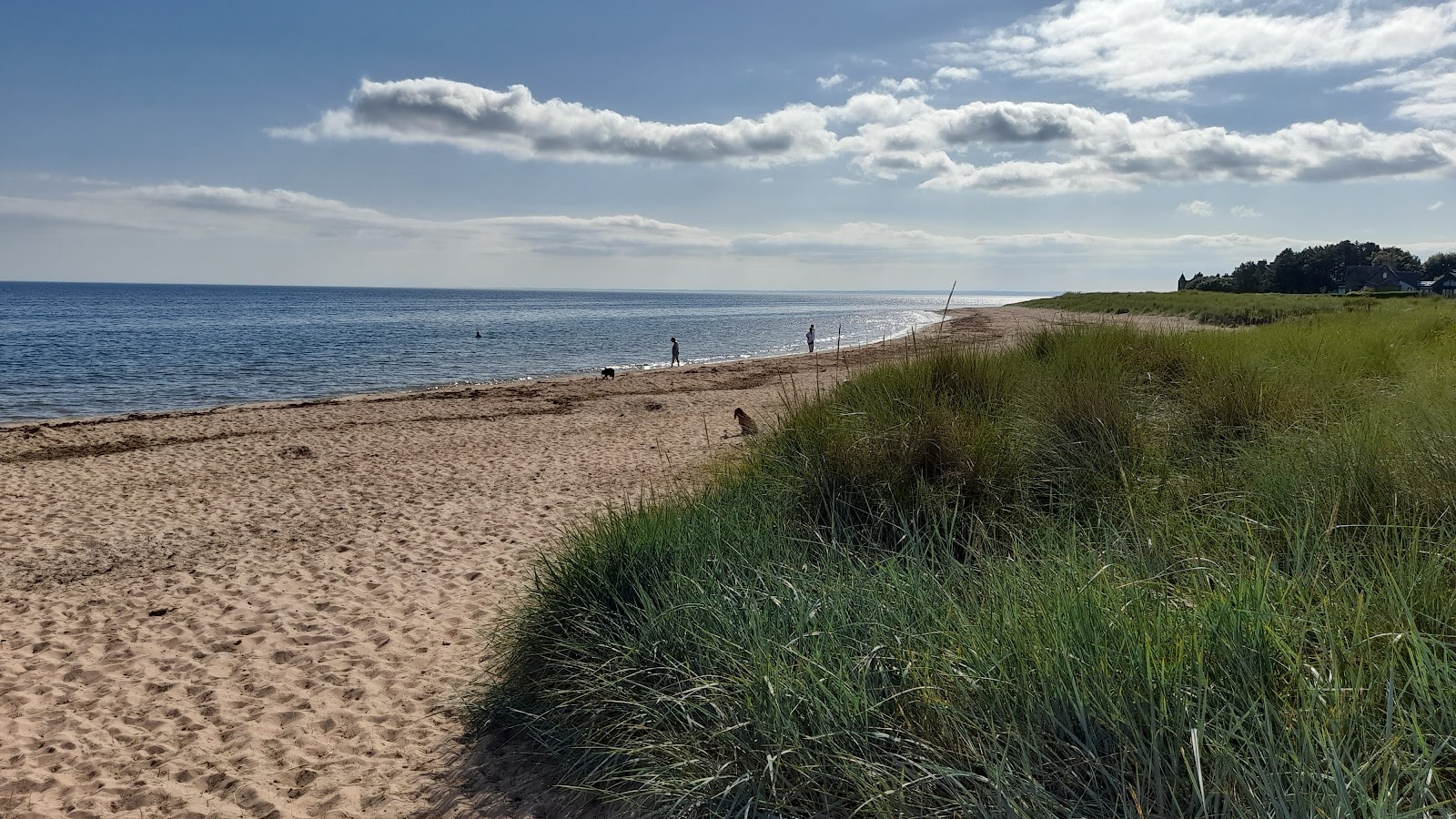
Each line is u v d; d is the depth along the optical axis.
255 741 4.07
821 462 4.74
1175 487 4.14
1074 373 5.89
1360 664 2.07
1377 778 1.90
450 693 4.47
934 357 6.39
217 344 45.12
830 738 2.58
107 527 8.73
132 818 3.44
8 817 3.48
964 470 4.47
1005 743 2.31
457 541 7.94
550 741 3.57
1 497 10.16
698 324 79.94
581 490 9.93
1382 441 3.86
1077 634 2.45
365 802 3.39
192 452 13.12
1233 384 5.69
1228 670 2.23
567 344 49.16
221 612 6.16
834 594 3.37
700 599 3.56
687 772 2.82
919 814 2.27
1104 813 2.02
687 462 10.83
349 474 11.41
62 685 4.90
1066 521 3.99
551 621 4.04
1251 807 1.86
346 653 5.22
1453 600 2.39
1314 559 2.82
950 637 2.81
